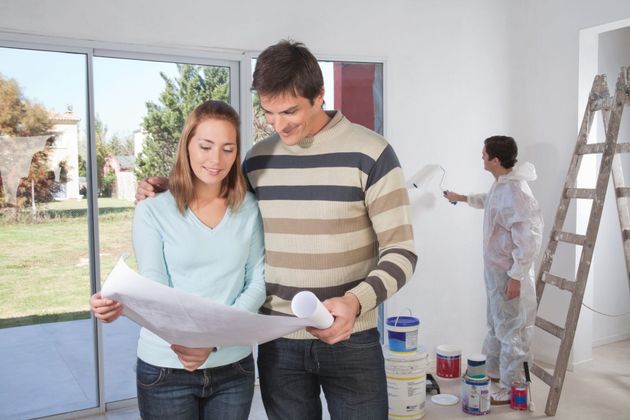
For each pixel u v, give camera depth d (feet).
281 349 5.92
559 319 14.60
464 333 14.67
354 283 5.77
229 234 5.68
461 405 12.10
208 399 5.85
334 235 5.66
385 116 13.43
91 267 11.62
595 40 13.96
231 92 12.45
